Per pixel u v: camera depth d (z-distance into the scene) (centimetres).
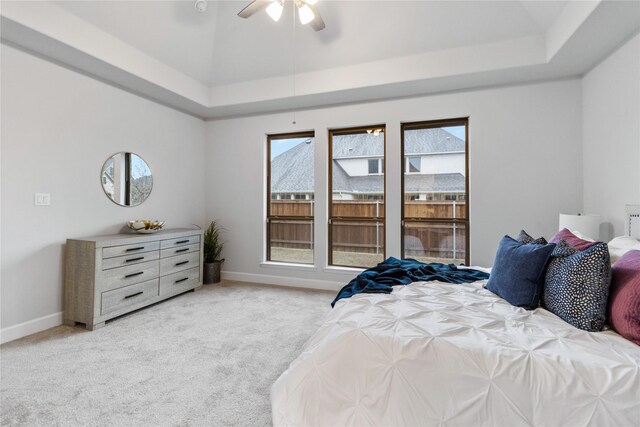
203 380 196
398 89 357
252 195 454
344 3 309
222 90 416
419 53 328
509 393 103
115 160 344
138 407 169
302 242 443
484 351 114
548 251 165
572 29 240
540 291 165
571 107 319
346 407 112
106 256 285
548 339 124
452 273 239
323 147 416
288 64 372
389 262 277
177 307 338
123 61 308
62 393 181
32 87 271
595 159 292
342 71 358
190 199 452
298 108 427
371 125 398
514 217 340
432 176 383
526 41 293
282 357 227
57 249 289
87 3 264
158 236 342
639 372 102
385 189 392
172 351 235
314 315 314
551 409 99
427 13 298
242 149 458
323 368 121
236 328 280
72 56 281
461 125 370
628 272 136
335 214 425
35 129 273
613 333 132
